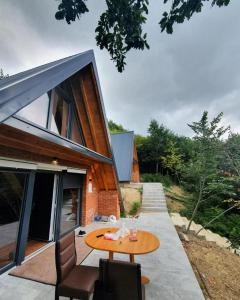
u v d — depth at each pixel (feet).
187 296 10.15
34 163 14.58
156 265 13.88
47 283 10.92
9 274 11.89
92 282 8.37
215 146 23.88
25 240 13.85
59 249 8.50
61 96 17.65
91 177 26.43
